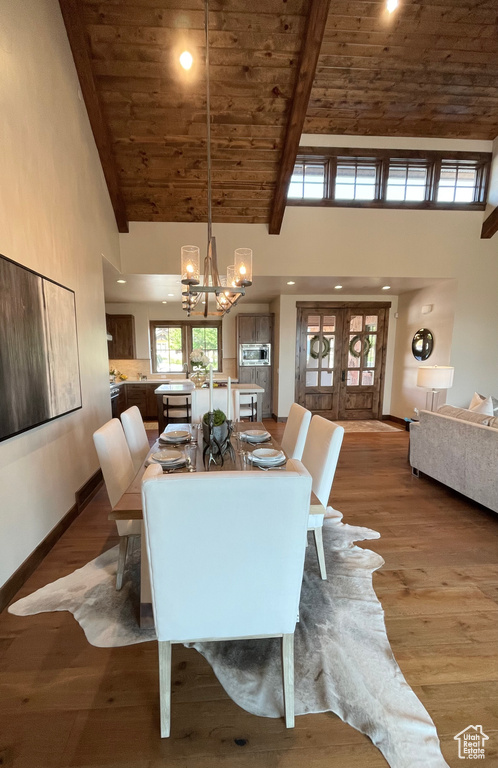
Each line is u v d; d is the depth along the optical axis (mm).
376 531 2584
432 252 4797
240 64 3053
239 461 1909
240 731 1218
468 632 1652
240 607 1151
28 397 1977
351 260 4676
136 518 1380
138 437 2604
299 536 1086
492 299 5000
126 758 1138
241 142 3621
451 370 4027
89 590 1911
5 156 1811
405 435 5531
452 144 4520
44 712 1281
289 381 6363
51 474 2338
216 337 7258
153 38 2852
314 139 4328
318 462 1963
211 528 1039
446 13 3068
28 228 2045
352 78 3600
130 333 6746
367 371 6605
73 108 2820
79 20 2650
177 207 4219
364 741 1187
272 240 4531
